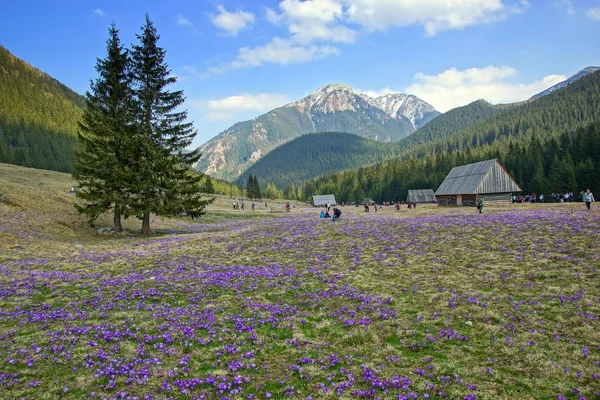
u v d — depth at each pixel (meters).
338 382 8.17
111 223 44.03
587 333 9.80
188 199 39.38
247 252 25.61
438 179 168.25
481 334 10.33
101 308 13.42
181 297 14.97
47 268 20.34
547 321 10.78
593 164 101.00
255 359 9.39
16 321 12.05
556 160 107.56
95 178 38.06
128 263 22.05
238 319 12.17
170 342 10.41
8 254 23.91
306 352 9.74
